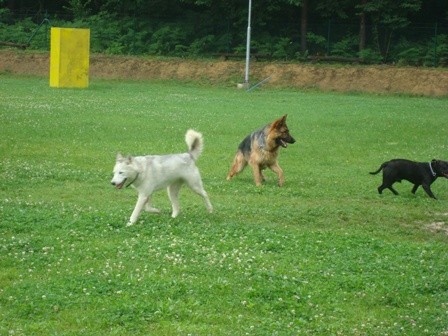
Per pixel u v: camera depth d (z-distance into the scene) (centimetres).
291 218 1522
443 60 5712
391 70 5391
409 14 6375
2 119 2911
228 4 6362
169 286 1017
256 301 991
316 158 2383
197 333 879
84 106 3566
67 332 866
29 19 6619
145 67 5703
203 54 6131
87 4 6875
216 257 1155
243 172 2095
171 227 1333
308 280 1085
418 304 1035
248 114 3522
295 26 6438
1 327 873
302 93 5150
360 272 1148
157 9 6675
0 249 1162
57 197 1639
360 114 3694
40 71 5709
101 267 1096
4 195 1631
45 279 1040
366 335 911
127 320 905
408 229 1516
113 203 1595
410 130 3111
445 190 1930
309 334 900
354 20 6438
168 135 2716
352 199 1766
